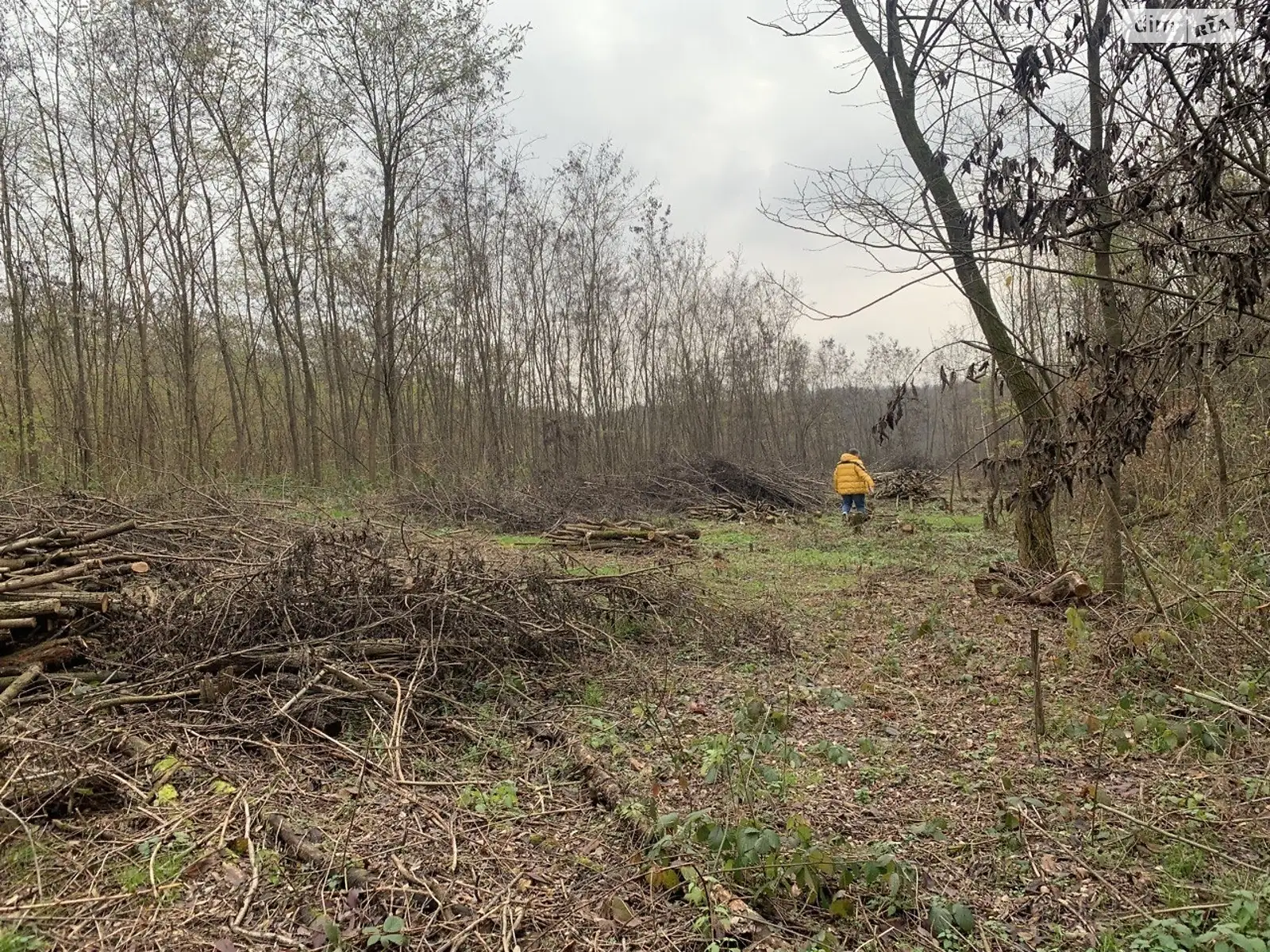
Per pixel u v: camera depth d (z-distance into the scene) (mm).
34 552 6512
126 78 17359
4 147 15641
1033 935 2934
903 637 7039
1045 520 8422
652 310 30266
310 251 20750
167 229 18219
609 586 7516
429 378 24234
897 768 4418
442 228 22297
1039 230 4219
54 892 3199
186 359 18172
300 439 24641
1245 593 5422
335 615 5840
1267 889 2934
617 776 4242
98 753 4293
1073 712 4945
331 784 4191
